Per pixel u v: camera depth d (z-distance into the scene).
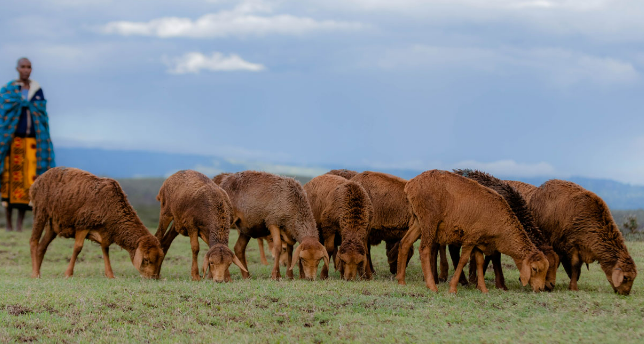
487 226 12.77
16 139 24.17
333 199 15.48
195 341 9.52
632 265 12.74
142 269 14.70
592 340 9.16
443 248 15.68
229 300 11.68
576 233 13.45
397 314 11.02
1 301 11.41
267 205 15.05
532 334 9.54
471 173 14.77
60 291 12.28
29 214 38.88
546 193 14.30
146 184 60.62
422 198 13.17
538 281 12.72
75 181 15.18
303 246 14.41
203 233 14.84
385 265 18.56
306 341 9.48
